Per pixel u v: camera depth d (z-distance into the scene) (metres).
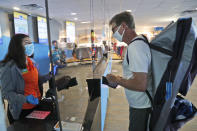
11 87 0.60
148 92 0.85
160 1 4.51
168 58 0.73
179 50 0.71
